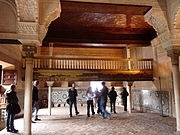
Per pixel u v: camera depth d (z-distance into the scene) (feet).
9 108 22.21
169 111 33.47
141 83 44.65
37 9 17.78
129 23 34.99
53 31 37.14
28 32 18.20
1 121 23.82
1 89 30.35
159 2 21.93
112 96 38.93
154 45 38.99
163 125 25.57
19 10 17.62
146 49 43.32
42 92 53.88
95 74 34.78
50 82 36.88
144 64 40.55
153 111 38.91
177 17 20.99
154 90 38.68
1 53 23.53
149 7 21.75
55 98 53.98
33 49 18.74
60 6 20.29
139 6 21.38
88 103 34.14
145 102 42.34
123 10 22.53
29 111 18.37
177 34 21.61
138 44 40.98
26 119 18.11
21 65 34.55
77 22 33.76
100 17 31.65
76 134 21.01
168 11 21.95
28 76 18.76
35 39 18.24
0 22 18.29
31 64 19.01
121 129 23.30
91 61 42.60
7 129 22.29
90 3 20.42
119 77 36.04
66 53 53.06
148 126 24.97
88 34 38.27
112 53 55.98
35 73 32.89
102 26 36.42
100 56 55.06
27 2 17.20
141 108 44.01
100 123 27.32
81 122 28.19
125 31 38.91
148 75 38.27
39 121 29.25
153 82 39.11
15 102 22.70
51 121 29.22
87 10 22.47
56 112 40.01
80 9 22.09
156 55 38.34
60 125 26.03
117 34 39.52
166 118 31.40
